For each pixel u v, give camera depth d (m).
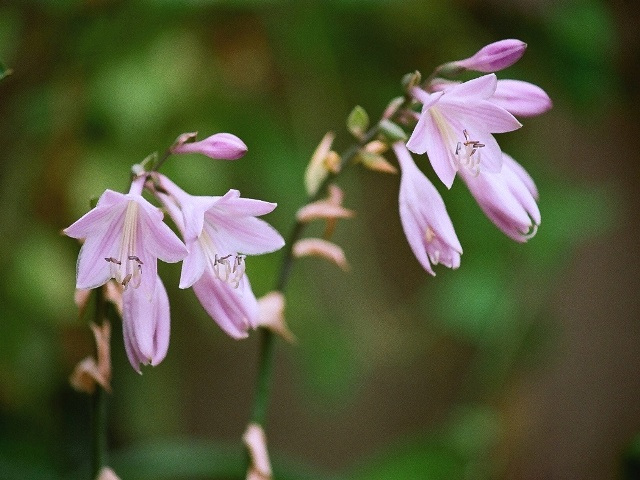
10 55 1.02
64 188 1.02
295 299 1.04
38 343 1.04
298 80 1.04
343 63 1.05
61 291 1.03
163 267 1.05
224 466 0.98
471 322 1.06
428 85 0.82
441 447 0.97
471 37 1.06
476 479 1.03
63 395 1.07
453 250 0.80
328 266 1.07
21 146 1.03
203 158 1.02
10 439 1.05
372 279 1.08
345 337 1.06
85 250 0.77
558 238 1.07
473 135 0.80
